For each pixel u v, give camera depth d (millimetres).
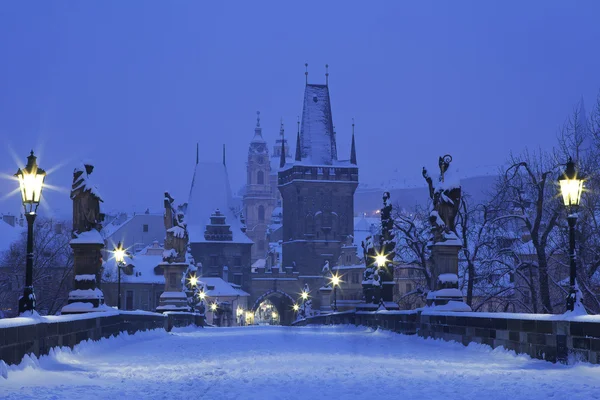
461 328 28719
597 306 47000
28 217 21609
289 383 16906
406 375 18391
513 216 50438
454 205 34719
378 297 52250
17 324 18531
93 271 30875
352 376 18234
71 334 24391
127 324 36094
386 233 51750
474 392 15156
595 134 53594
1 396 14539
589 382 16344
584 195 48906
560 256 57750
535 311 51469
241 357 25203
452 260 34375
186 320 59656
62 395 14914
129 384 17000
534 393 14906
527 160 58344
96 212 31219
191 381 17453
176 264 59469
